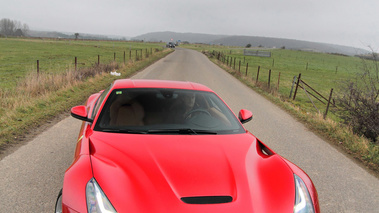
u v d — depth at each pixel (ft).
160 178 7.72
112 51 171.22
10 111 24.39
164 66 90.99
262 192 7.86
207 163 8.52
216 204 7.13
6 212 10.73
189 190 7.40
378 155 20.54
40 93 33.63
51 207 11.25
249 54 282.97
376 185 16.20
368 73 26.61
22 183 13.10
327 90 86.38
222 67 112.98
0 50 138.51
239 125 11.76
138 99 11.75
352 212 12.98
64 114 26.35
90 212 6.86
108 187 7.40
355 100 26.66
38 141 18.89
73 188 7.38
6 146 17.52
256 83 63.67
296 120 32.14
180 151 9.02
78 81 42.22
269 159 9.61
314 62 262.67
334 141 24.68
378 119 25.17
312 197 8.07
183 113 11.41
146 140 9.57
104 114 11.00
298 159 19.69
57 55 123.65
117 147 9.08
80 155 8.91
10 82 49.14
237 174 8.29
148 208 6.91
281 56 309.83
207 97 12.84
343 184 16.02
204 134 10.51
